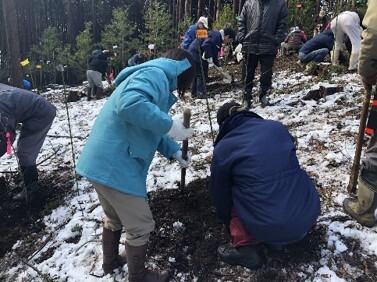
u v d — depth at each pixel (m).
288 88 6.33
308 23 11.49
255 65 5.40
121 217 2.40
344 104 5.03
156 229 3.04
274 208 2.34
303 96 5.65
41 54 18.25
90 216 3.44
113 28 18.56
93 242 3.11
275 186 2.37
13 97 3.43
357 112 4.71
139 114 2.10
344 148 3.87
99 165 2.28
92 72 9.88
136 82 2.20
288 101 5.61
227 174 2.51
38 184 4.07
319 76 6.56
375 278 2.45
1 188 4.04
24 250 3.23
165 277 2.61
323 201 3.15
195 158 4.14
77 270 2.86
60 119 7.20
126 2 24.19
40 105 3.60
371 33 2.34
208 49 6.75
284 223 2.32
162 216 3.17
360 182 2.78
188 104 6.61
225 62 9.29
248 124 2.60
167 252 2.85
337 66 6.65
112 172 2.27
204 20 6.91
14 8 8.16
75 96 10.50
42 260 3.07
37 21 24.33
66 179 4.22
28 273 2.94
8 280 2.94
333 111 4.90
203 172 3.83
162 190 3.58
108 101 2.37
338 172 3.50
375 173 2.68
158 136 2.39
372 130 2.64
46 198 3.87
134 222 2.39
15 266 3.07
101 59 9.97
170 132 2.26
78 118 7.13
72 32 22.38
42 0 24.66
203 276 2.64
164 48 16.28
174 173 3.88
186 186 3.56
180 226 3.03
